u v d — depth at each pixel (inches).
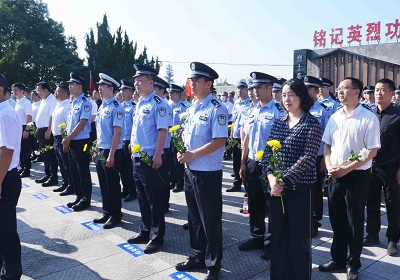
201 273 130.0
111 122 178.1
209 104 126.0
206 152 121.0
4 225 113.1
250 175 148.0
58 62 1150.3
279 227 107.3
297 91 105.5
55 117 231.0
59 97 232.8
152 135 152.3
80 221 187.0
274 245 108.4
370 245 153.6
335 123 127.9
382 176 147.1
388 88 146.9
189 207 132.8
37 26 1135.0
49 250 151.1
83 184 206.7
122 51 1306.6
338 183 124.6
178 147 124.6
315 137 103.1
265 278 125.6
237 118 244.7
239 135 242.5
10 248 114.6
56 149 235.1
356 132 121.7
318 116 168.2
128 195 230.5
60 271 132.4
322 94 207.5
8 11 1070.4
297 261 105.0
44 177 273.9
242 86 244.2
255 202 148.0
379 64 475.5
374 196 152.1
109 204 178.7
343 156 124.2
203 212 124.0
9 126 109.3
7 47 1101.7
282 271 107.3
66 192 237.5
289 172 101.4
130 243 157.9
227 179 292.2
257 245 150.3
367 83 484.7
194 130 126.6
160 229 150.9
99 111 183.6
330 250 143.5
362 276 126.3
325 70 520.4
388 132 145.7
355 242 122.7
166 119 151.3
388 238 148.5
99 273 130.5
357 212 121.3
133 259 142.1
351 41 500.4
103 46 1268.5
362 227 122.6
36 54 1094.4
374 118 121.2
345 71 503.8
